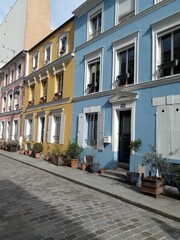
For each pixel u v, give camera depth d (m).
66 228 4.65
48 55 18.27
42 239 4.14
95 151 11.70
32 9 26.36
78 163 12.44
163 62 9.12
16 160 15.01
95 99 12.30
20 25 27.12
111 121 11.03
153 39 9.36
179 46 8.61
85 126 13.00
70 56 14.69
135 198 6.69
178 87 8.23
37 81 19.11
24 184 8.28
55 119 16.28
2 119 26.53
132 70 10.48
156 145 8.67
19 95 22.44
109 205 6.30
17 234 4.31
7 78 26.42
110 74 11.48
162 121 8.58
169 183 7.46
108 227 4.78
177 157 7.94
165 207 5.95
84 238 4.24
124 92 10.21
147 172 8.62
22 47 25.73
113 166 10.56
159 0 9.60
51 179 9.49
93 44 12.94
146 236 4.44
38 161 14.25
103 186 8.09
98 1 12.80
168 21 8.87
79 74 13.95
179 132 7.99
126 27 10.82
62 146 14.61
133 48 10.56
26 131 20.11
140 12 10.07
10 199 6.42
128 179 8.45
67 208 5.86
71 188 8.09
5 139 23.98
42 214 5.36
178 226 5.01
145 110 9.30
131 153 9.48
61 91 15.81
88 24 13.59
